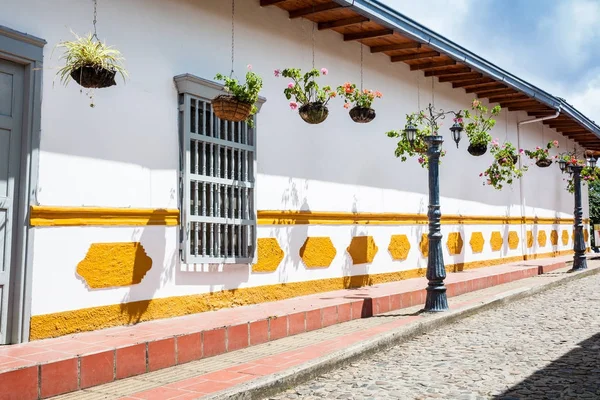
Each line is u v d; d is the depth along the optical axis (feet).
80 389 14.46
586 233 64.44
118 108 19.76
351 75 30.53
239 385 14.39
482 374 16.24
